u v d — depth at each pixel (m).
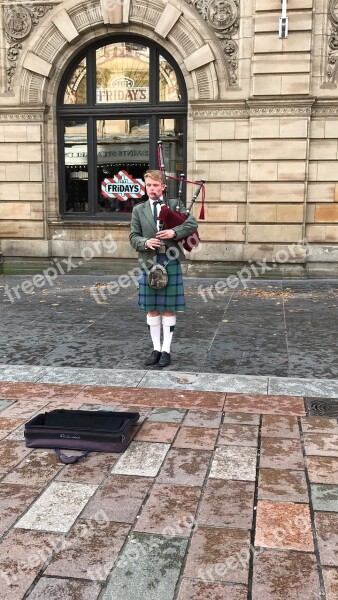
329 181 10.81
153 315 5.55
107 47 11.57
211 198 11.17
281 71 10.47
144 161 11.84
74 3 11.05
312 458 3.51
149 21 10.93
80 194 12.18
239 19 10.59
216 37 10.73
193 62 10.84
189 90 11.03
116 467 3.40
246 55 10.66
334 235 10.97
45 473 3.34
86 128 11.90
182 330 6.98
